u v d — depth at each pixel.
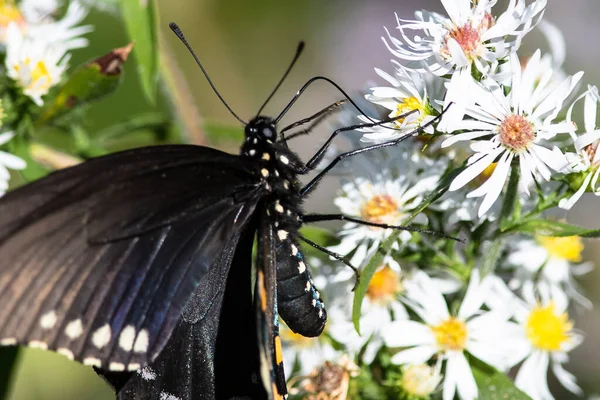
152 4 0.34
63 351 0.30
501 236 0.33
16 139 0.34
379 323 0.34
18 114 0.34
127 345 0.31
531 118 0.32
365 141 0.32
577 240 0.35
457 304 0.34
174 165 0.31
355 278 0.33
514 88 0.32
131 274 0.31
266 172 0.32
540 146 0.32
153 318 0.31
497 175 0.32
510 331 0.34
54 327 0.30
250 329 0.32
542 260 0.35
